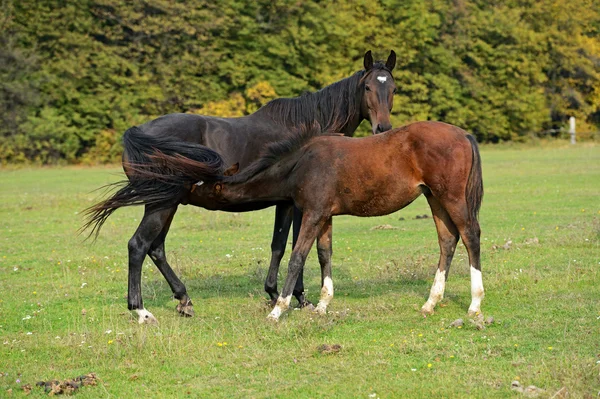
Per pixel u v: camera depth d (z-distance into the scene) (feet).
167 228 29.76
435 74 170.30
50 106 149.59
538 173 94.12
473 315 27.35
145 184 28.02
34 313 30.78
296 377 21.84
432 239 47.39
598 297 29.73
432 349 23.91
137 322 28.63
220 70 154.30
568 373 20.65
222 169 28.37
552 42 176.45
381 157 27.25
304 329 25.98
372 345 24.59
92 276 38.68
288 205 30.25
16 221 62.69
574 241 42.63
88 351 24.80
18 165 140.87
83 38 145.59
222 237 51.70
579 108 184.24
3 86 139.85
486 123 170.91
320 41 160.45
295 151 28.04
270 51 152.56
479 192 27.17
